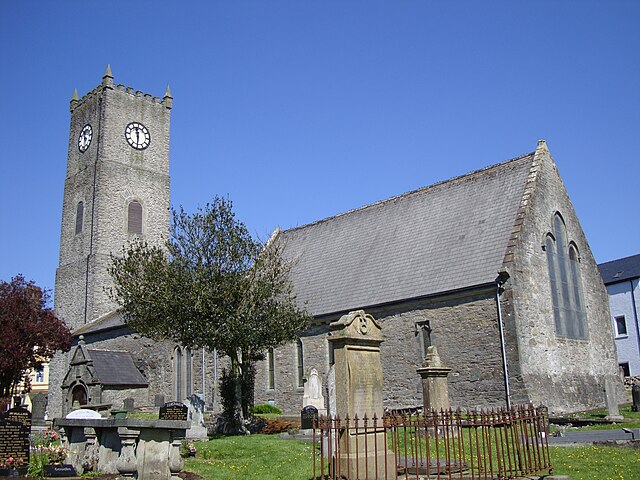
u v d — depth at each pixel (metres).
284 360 38.59
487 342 29.12
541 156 34.03
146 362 47.16
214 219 28.91
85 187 60.12
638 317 52.47
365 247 39.16
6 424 15.45
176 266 28.27
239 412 28.38
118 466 14.62
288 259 43.47
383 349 33.34
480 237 32.44
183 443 19.95
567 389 30.41
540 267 31.25
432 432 21.19
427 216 37.16
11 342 38.47
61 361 56.38
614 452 17.30
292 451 19.28
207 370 42.28
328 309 36.50
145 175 61.34
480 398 28.88
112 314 55.19
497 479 13.34
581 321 33.38
